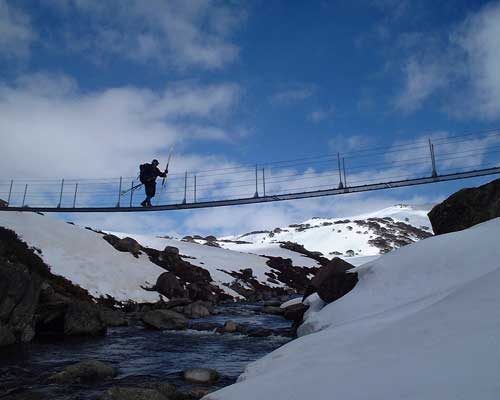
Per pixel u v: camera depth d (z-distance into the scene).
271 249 103.81
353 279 14.78
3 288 15.40
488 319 5.09
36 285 17.33
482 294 6.29
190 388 10.09
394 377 4.11
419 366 4.23
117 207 27.53
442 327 5.46
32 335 16.28
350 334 7.90
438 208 20.30
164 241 77.44
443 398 3.22
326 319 12.41
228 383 10.70
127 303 29.61
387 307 11.23
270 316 28.78
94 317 18.92
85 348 15.35
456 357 4.14
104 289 30.53
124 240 44.66
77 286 29.12
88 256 35.88
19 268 16.69
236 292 48.66
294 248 115.81
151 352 15.09
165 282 35.22
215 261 65.25
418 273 12.46
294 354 7.73
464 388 3.31
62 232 38.84
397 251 14.68
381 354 5.31
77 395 9.27
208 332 20.19
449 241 13.41
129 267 37.72
